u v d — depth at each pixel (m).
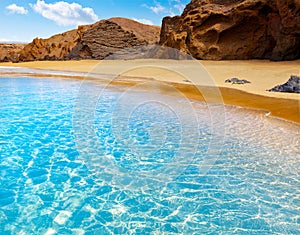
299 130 7.76
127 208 4.45
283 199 4.62
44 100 12.80
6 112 10.48
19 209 4.39
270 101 10.91
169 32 34.25
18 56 55.25
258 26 28.20
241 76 17.44
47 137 7.70
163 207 4.48
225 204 4.53
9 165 5.93
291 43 23.66
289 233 3.85
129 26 55.69
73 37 53.62
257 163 5.93
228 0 32.62
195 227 3.98
